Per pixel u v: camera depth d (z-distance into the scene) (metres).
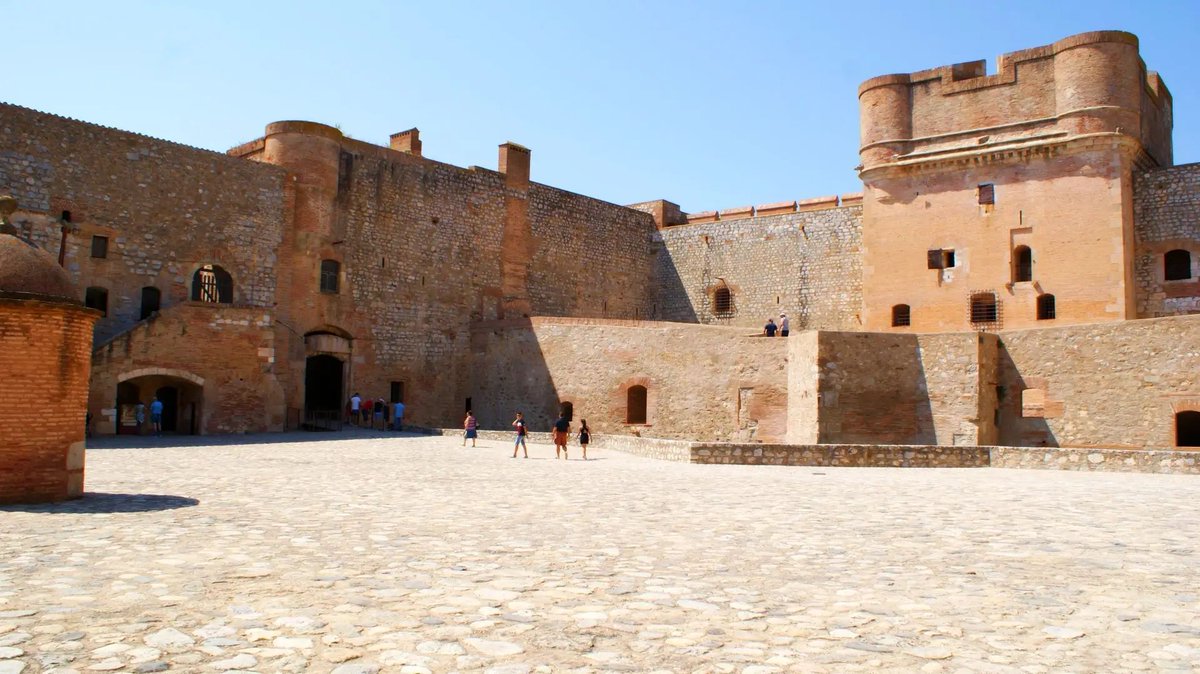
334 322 37.94
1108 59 35.41
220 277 35.19
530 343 40.81
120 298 31.98
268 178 36.34
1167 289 35.28
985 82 38.09
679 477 18.61
